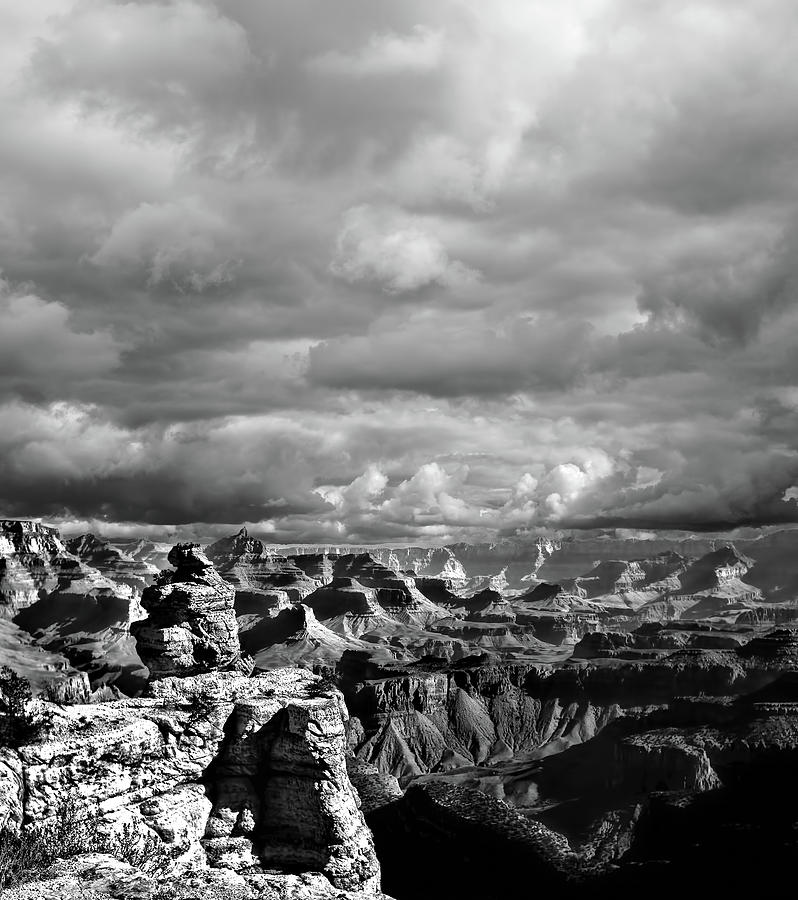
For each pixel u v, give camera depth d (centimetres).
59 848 7538
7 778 7400
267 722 9044
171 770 8550
